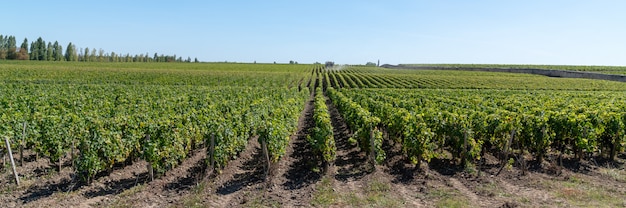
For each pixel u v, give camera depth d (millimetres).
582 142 12477
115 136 11719
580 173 11820
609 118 13148
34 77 60125
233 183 11016
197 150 15438
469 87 59844
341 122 25453
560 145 13898
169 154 11789
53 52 158875
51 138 11898
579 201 9211
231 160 13688
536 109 17344
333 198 9617
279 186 10789
